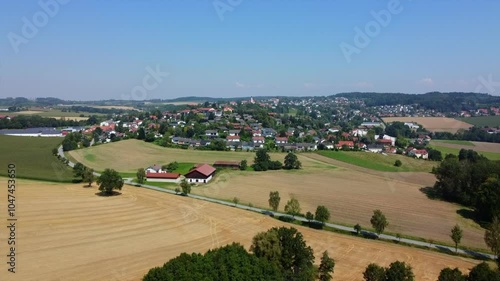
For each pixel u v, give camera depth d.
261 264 45.97
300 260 52.06
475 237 77.88
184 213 82.94
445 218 89.50
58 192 94.25
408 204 99.75
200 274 41.09
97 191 98.62
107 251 59.12
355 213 90.69
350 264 60.06
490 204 87.31
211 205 90.94
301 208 93.00
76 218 74.19
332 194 107.50
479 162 107.56
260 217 82.88
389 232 78.25
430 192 112.56
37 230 65.88
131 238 65.81
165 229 71.75
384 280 47.31
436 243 73.56
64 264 53.16
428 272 58.38
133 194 98.06
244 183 118.31
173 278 39.94
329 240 71.00
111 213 79.50
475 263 63.47
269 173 134.50
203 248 62.88
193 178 118.88
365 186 118.69
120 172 131.62
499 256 60.69
